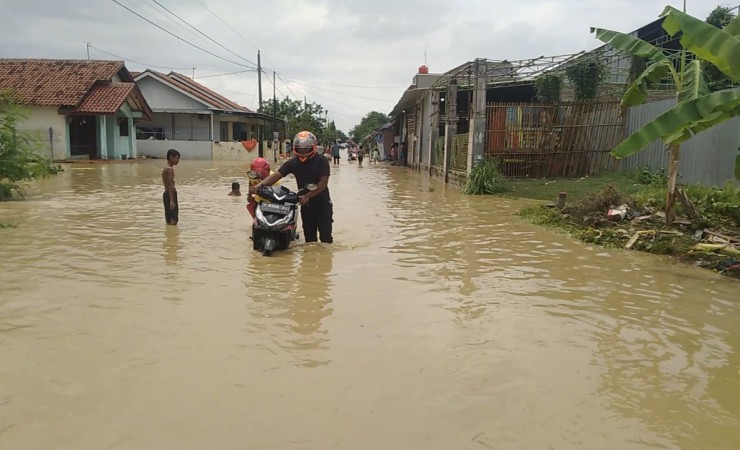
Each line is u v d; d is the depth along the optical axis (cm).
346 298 550
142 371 376
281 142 5091
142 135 3984
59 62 3141
